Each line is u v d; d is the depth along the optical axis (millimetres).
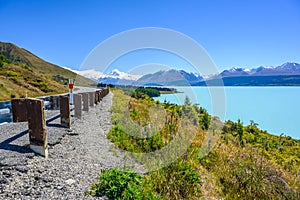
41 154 5121
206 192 4809
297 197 4695
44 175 4203
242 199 4680
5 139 5926
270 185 5074
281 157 7641
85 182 4258
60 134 7195
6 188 3535
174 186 4520
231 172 5555
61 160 5219
